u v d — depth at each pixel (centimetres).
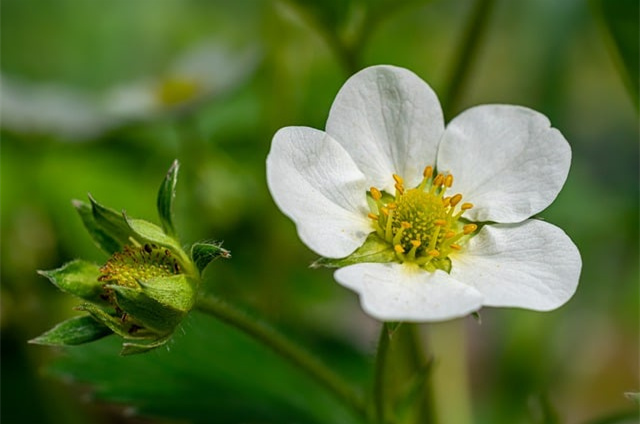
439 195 21
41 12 34
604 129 34
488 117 21
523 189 20
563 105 28
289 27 27
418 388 22
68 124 28
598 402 30
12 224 27
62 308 27
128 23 34
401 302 19
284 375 24
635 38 23
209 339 24
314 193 20
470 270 20
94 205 20
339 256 20
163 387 23
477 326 30
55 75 33
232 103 30
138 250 20
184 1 35
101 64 33
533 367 27
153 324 20
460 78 24
